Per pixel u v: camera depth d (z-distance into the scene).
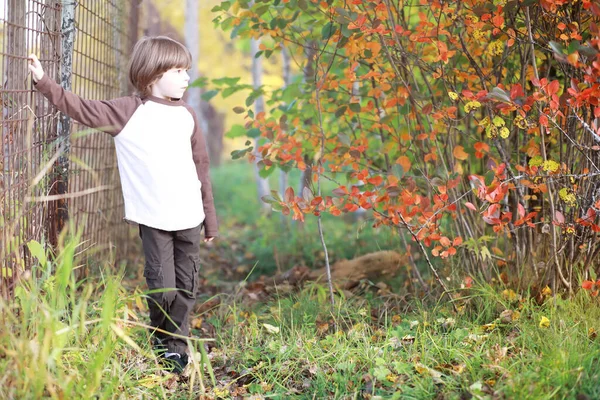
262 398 2.77
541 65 3.78
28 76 3.08
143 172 3.04
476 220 3.83
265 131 3.94
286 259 5.91
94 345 2.78
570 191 3.23
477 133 4.11
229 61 15.02
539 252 3.63
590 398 2.43
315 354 3.12
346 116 4.29
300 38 4.35
